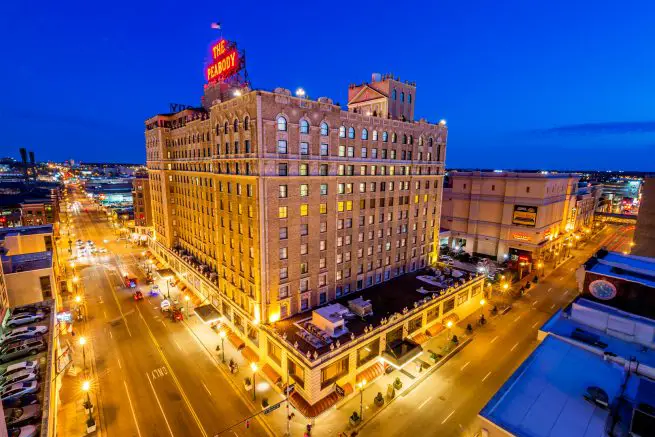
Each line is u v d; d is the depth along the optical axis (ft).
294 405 113.09
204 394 125.18
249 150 133.18
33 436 85.25
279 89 128.57
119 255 311.68
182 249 244.42
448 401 122.52
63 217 519.60
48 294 160.66
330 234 155.02
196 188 205.67
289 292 143.54
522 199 257.55
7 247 198.39
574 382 67.87
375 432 108.68
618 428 56.29
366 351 130.72
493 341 161.79
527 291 223.51
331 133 147.64
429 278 190.19
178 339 161.99
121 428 109.09
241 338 155.02
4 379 103.96
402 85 194.80
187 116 231.30
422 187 202.80
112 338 162.40
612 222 454.40
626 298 86.33
